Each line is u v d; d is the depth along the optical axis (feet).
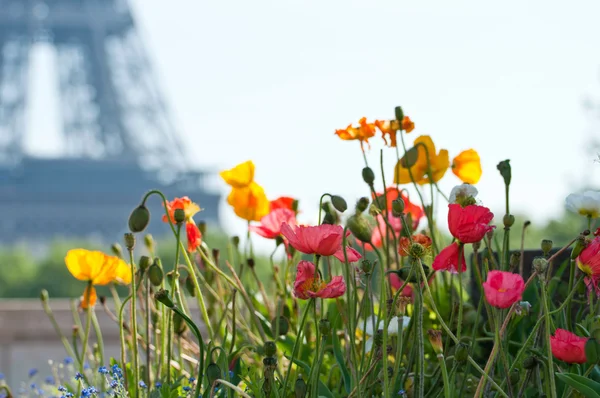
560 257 8.75
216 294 8.66
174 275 6.15
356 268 6.79
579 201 6.64
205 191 235.20
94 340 16.96
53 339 17.20
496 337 5.04
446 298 8.70
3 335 16.92
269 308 8.98
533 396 6.48
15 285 121.19
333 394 6.70
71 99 275.80
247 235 8.86
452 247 5.16
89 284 7.37
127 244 6.04
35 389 10.04
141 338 8.63
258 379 6.86
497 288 4.53
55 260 123.24
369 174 7.59
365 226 6.31
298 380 5.60
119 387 6.50
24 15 290.15
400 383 6.31
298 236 5.40
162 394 6.45
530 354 6.79
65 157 268.00
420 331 5.30
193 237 7.03
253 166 8.61
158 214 226.99
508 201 7.23
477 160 8.45
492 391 6.59
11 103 286.46
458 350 5.08
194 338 10.73
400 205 6.01
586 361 5.05
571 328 7.00
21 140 277.85
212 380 5.62
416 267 5.32
